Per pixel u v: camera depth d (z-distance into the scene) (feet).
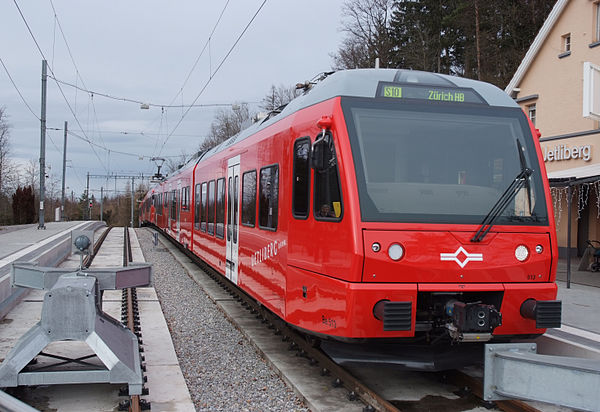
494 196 17.92
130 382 16.30
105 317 18.53
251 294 26.99
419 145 17.99
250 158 28.60
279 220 22.33
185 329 28.22
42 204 94.68
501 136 18.80
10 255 45.16
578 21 54.29
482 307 16.19
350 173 17.06
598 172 44.50
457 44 119.75
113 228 138.10
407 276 16.55
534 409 16.40
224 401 18.13
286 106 25.82
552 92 57.57
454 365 17.79
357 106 18.11
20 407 9.93
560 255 56.80
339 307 16.81
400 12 130.31
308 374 20.24
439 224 16.99
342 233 16.96
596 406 12.57
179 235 66.33
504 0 102.68
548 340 21.50
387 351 18.25
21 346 16.51
